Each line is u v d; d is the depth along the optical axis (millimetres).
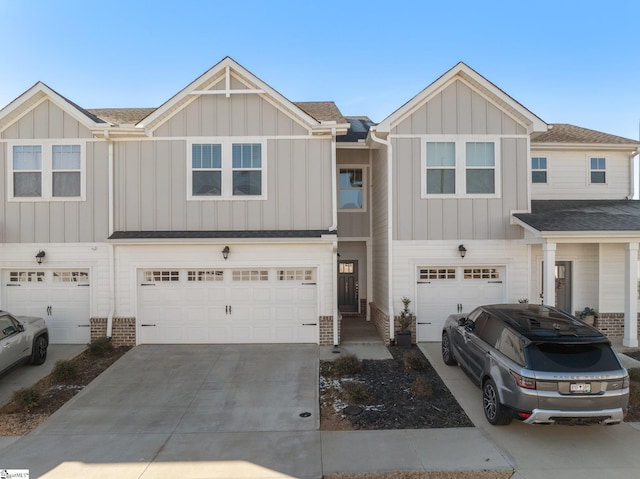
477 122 10758
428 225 10672
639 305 11188
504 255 10711
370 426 6086
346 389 7484
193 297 10492
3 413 6594
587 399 5152
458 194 10695
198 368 8711
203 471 4918
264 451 5383
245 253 10422
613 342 10578
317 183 10703
